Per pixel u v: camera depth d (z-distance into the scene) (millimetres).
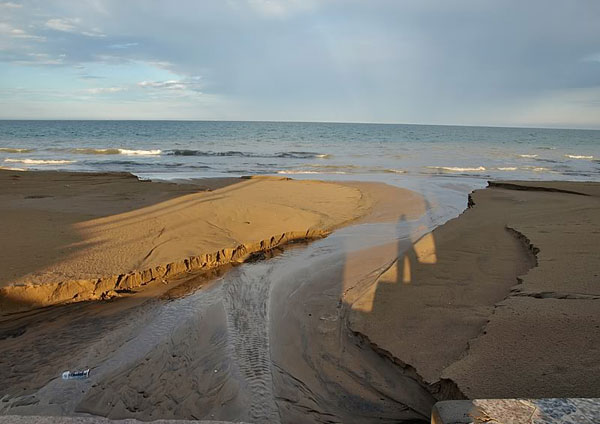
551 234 6367
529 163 24500
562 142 51188
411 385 3277
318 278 5762
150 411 3150
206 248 6617
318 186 13727
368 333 3902
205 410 3148
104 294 5203
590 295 3885
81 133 52562
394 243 7496
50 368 3691
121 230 7453
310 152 29812
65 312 4773
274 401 3230
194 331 4324
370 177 17672
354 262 6414
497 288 4605
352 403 3188
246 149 32031
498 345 3209
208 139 43938
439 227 7637
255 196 11523
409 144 41281
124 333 4289
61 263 5711
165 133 55062
